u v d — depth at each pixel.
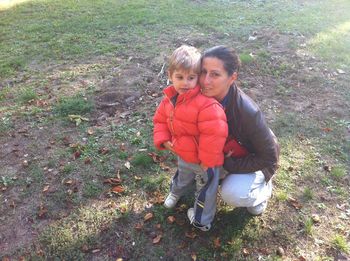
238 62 1.38
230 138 1.50
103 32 3.78
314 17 4.03
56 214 1.82
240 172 1.55
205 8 4.38
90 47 3.47
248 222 1.74
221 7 4.42
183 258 1.61
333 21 3.91
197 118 1.40
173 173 2.02
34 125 2.42
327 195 1.90
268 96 2.65
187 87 1.37
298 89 2.73
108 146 2.21
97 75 2.97
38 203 1.88
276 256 1.61
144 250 1.64
